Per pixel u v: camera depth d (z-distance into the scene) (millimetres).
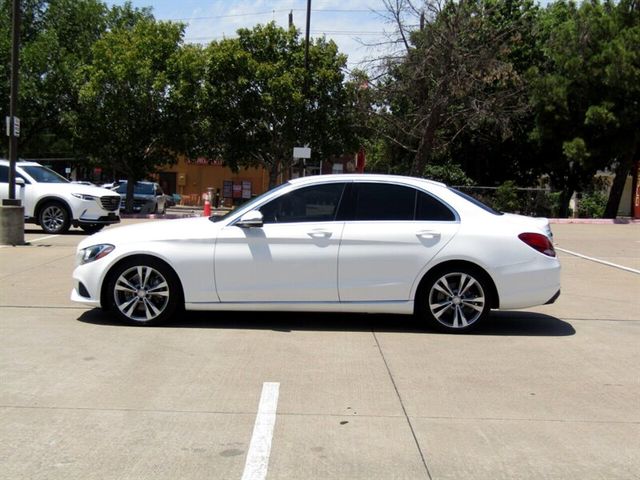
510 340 6973
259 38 28344
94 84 27453
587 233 21219
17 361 5832
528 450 4203
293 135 28062
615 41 26250
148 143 29328
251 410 4793
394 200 7230
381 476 3809
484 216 7219
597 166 29125
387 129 29781
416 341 6840
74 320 7383
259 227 7051
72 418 4586
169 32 28703
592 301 9359
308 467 3906
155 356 6074
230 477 3766
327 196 7238
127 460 3961
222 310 7406
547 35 31500
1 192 16844
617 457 4121
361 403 4980
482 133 31156
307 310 7109
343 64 28391
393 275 7031
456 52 26000
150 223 7625
